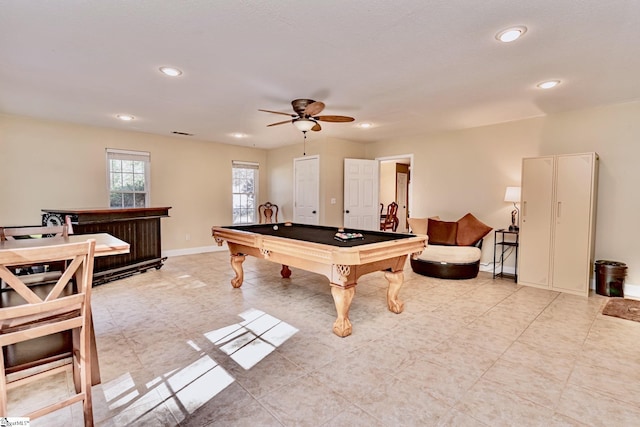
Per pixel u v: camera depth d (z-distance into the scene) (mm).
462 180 5191
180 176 6195
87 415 1470
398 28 2115
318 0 1802
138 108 4043
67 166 4906
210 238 6676
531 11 1907
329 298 3582
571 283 3773
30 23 2033
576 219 3729
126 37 2229
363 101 3717
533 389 1890
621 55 2492
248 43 2324
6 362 1360
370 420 1621
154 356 2271
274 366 2141
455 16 1964
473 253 4355
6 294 1763
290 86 3217
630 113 3711
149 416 1646
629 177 3734
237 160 7043
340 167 6316
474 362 2197
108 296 3633
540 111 4129
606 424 1597
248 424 1590
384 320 2953
